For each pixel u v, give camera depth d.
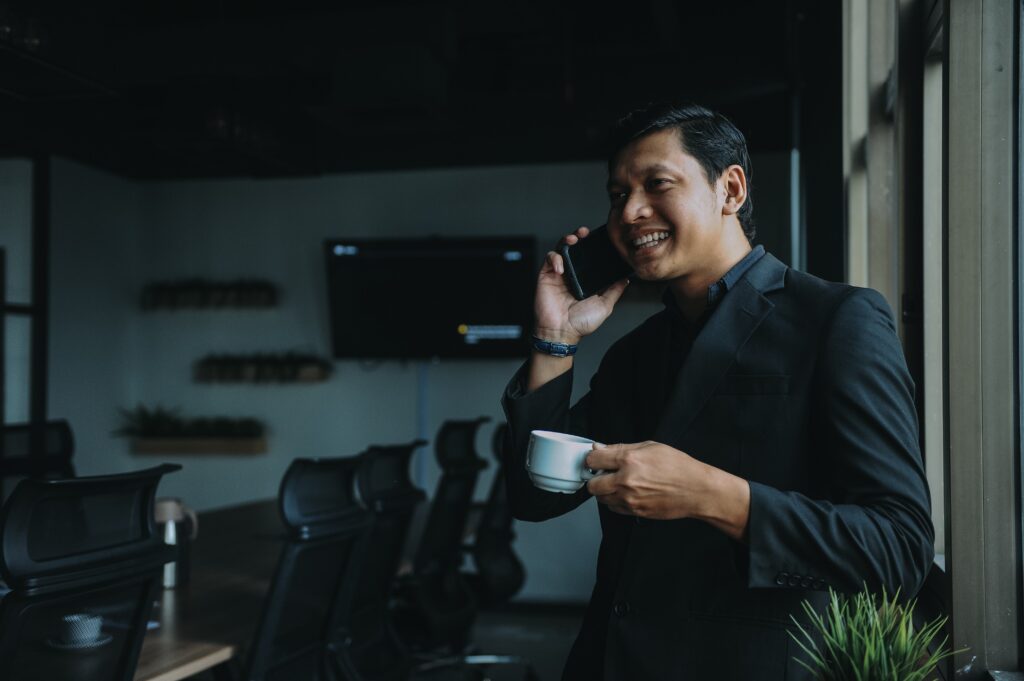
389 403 6.74
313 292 6.91
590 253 1.32
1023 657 1.40
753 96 5.09
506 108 5.79
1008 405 1.42
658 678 1.13
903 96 1.99
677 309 1.27
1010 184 1.43
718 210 1.17
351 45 4.66
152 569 1.84
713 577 1.13
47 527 1.67
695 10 5.33
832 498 1.09
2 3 3.21
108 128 6.19
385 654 3.18
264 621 2.34
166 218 7.17
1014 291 1.42
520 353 6.39
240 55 4.84
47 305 6.26
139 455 6.95
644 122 1.16
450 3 4.62
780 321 1.14
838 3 3.04
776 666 1.09
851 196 2.96
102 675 1.83
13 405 6.00
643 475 1.01
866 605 0.99
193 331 7.09
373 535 3.01
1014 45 1.43
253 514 4.67
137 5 5.44
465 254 6.44
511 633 5.77
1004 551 1.41
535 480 1.14
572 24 4.91
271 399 6.93
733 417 1.13
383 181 6.80
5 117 5.69
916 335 2.00
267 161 5.51
